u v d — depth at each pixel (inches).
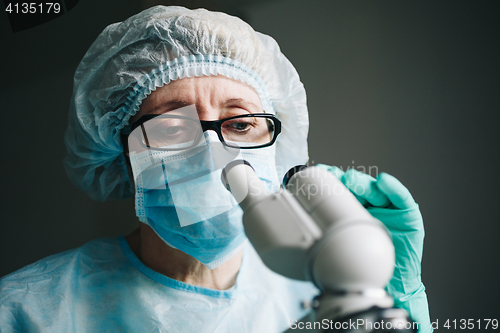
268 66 38.2
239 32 35.9
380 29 60.7
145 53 33.6
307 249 15.1
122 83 33.8
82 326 32.5
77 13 64.5
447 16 57.5
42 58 65.2
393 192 31.1
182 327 32.9
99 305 33.9
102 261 38.1
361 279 14.3
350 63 61.9
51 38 65.0
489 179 54.4
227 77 33.9
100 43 37.5
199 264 36.0
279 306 36.4
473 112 55.5
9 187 64.5
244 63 35.3
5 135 64.8
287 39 64.1
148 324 32.7
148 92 33.8
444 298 54.9
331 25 63.1
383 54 60.4
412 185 57.6
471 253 54.6
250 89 35.5
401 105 59.1
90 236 64.9
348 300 14.0
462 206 55.4
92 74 36.6
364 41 61.4
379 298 14.2
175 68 33.0
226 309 34.7
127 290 34.8
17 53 65.1
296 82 41.3
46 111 65.4
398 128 58.9
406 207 32.2
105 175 43.3
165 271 36.1
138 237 41.6
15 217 64.0
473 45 55.9
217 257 34.1
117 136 37.7
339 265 14.3
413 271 33.4
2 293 33.3
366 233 14.8
